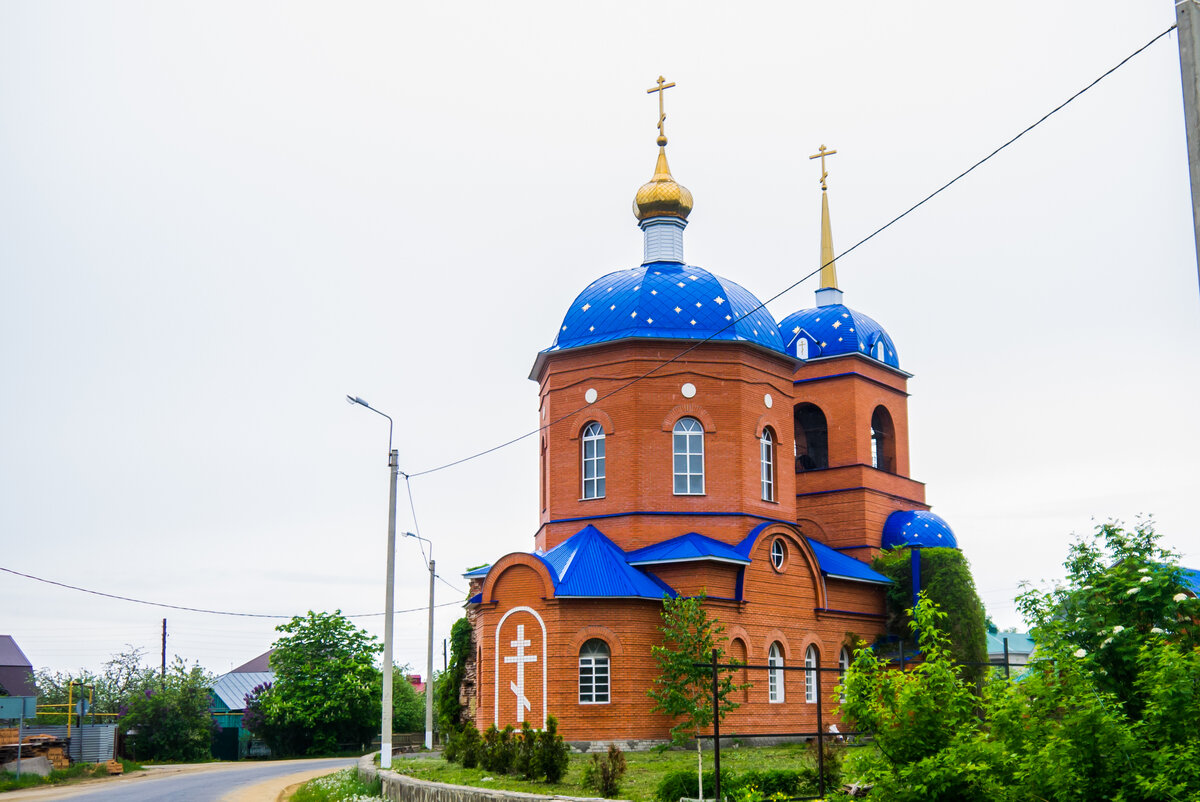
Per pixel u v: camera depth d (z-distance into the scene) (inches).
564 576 1311.5
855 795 754.2
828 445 1756.9
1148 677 535.8
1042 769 515.5
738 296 1518.2
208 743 2351.1
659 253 1588.3
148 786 1504.7
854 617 1561.3
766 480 1505.9
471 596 1578.5
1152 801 483.2
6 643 3105.3
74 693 2517.2
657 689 1234.6
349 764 2037.4
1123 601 656.4
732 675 1254.9
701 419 1437.0
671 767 1053.8
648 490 1416.1
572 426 1472.7
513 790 906.1
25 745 1717.5
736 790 789.2
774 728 1370.6
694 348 1360.7
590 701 1285.7
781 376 1540.4
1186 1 448.5
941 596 1598.2
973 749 545.3
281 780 1594.5
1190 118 441.4
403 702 2674.7
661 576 1364.4
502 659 1314.0
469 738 1186.0
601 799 759.1
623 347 1446.9
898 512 1754.4
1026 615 644.7
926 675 604.4
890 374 1844.2
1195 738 498.0
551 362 1504.7
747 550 1386.6
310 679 2413.9
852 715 601.3
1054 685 548.7
